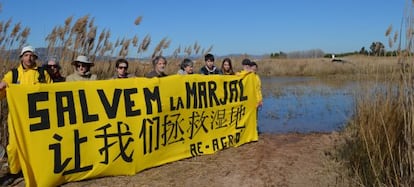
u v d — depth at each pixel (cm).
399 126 516
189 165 638
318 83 2578
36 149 489
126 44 909
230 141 765
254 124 831
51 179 500
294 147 770
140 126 593
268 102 1570
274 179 572
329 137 865
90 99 543
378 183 482
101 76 842
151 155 613
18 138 475
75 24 810
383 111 551
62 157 511
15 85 477
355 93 732
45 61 789
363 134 550
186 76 677
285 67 3675
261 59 4169
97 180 548
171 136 648
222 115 747
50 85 506
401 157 485
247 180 568
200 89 702
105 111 555
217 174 593
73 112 523
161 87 630
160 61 700
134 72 923
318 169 616
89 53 846
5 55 724
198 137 701
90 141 538
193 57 1088
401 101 512
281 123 1099
